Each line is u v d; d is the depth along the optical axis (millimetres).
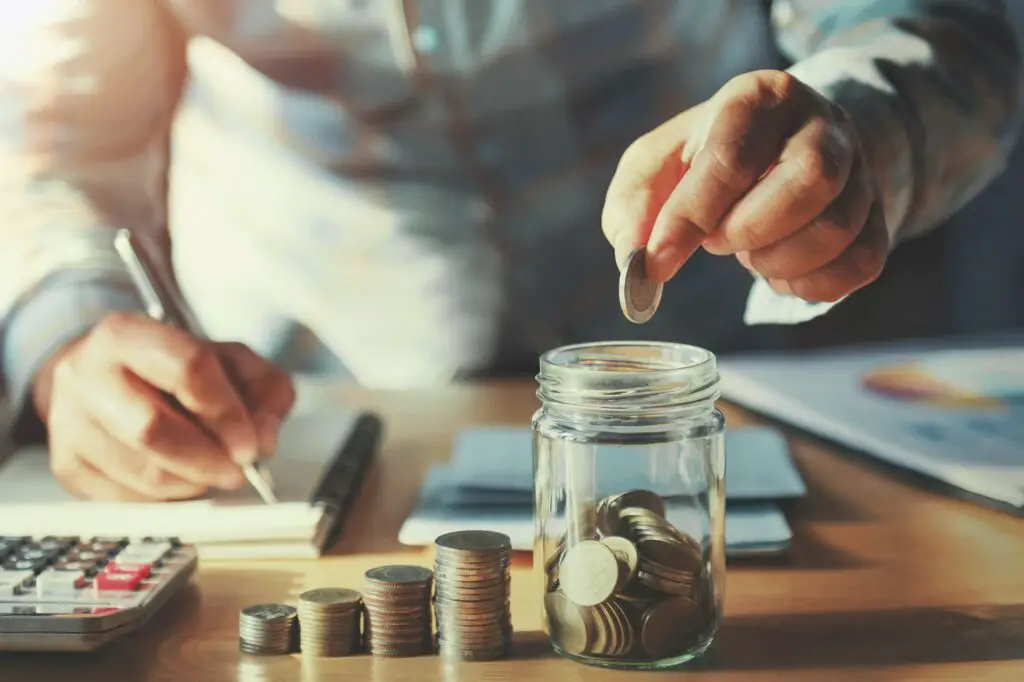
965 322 1573
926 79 875
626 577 475
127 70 1112
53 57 1080
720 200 536
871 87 744
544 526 500
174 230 1292
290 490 710
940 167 866
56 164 1048
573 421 489
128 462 691
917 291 1564
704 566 487
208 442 684
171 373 683
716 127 545
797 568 609
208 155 1276
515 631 529
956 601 556
